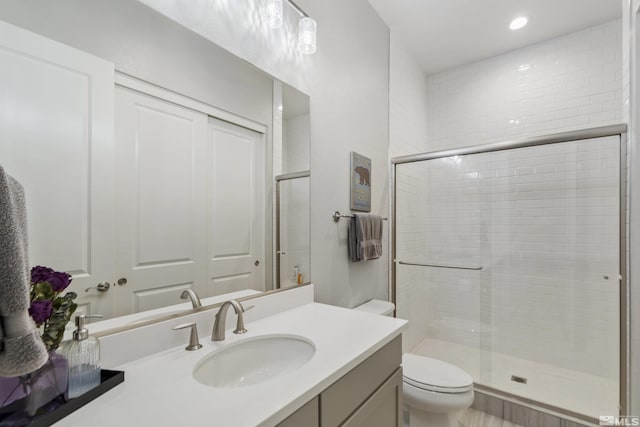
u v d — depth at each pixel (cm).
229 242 121
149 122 96
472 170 251
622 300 170
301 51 153
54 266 76
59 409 61
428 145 313
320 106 170
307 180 161
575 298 218
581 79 245
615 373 199
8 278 47
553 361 227
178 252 104
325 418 81
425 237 267
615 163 187
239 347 104
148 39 96
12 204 49
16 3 71
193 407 65
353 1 202
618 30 233
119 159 89
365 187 212
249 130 129
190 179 107
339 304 186
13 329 47
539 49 262
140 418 61
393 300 246
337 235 185
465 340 255
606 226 201
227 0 120
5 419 58
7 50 69
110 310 86
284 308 141
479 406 206
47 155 75
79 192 81
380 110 233
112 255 87
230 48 121
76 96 80
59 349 67
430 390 152
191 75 108
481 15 230
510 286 242
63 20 78
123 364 86
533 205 232
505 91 276
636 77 151
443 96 306
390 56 247
